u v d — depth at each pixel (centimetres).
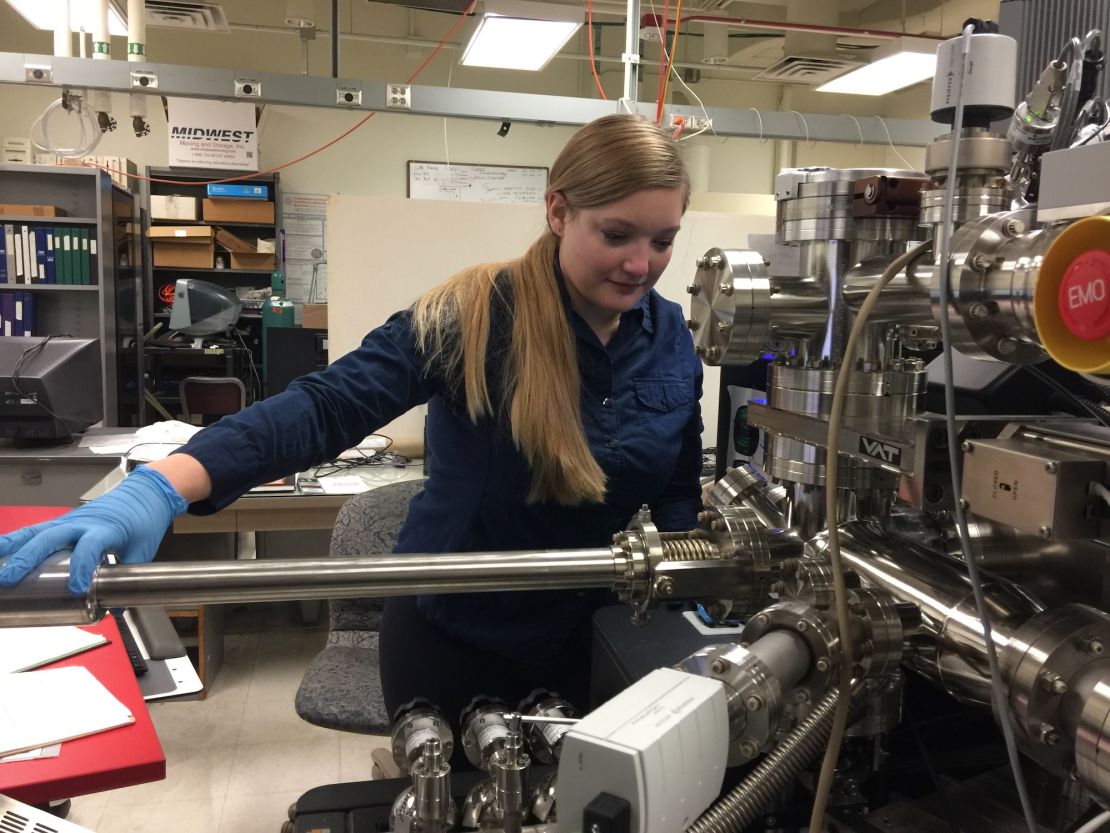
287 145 630
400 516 186
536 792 67
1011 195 57
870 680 55
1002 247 47
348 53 641
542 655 116
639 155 88
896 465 56
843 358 61
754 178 715
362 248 306
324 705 164
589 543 116
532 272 103
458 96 289
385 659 126
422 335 101
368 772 235
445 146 654
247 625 327
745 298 61
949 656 53
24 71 269
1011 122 77
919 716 73
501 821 65
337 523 186
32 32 594
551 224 100
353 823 72
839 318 64
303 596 60
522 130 664
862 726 60
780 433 67
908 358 67
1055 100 75
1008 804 62
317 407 91
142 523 68
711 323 65
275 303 415
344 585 60
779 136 307
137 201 551
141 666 119
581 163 91
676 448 117
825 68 509
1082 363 40
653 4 439
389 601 126
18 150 583
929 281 54
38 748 97
